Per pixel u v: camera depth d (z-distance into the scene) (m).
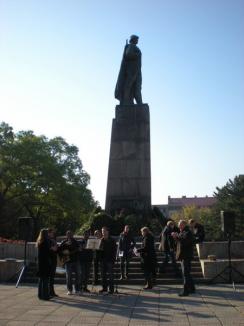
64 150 55.78
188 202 151.62
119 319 9.88
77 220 57.19
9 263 17.67
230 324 9.23
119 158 26.14
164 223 24.81
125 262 16.94
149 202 25.36
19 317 10.12
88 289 14.95
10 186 49.03
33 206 52.28
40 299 12.70
